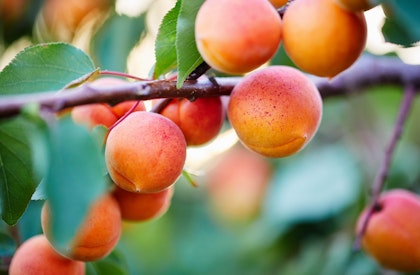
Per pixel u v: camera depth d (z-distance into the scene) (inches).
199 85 21.6
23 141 21.4
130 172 20.8
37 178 21.7
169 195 24.1
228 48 19.7
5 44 34.1
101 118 22.3
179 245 46.1
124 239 43.3
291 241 37.3
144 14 33.2
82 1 34.3
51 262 22.9
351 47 20.4
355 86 29.6
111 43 32.7
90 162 17.9
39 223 26.9
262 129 21.0
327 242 35.5
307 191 36.8
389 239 26.8
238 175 44.0
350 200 35.7
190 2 20.5
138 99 20.5
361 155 36.7
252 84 21.3
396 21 21.1
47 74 22.1
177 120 22.2
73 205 17.7
